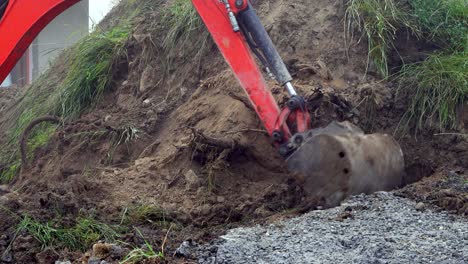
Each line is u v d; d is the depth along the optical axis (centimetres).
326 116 693
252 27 631
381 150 605
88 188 649
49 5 662
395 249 479
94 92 899
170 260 500
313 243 496
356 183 588
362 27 783
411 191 602
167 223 601
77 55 953
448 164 687
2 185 848
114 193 654
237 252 488
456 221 543
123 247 532
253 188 654
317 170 591
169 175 677
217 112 737
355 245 491
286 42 784
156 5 976
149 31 902
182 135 740
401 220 538
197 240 541
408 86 737
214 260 481
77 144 802
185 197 647
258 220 596
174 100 812
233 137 682
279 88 718
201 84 792
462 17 814
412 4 805
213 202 639
